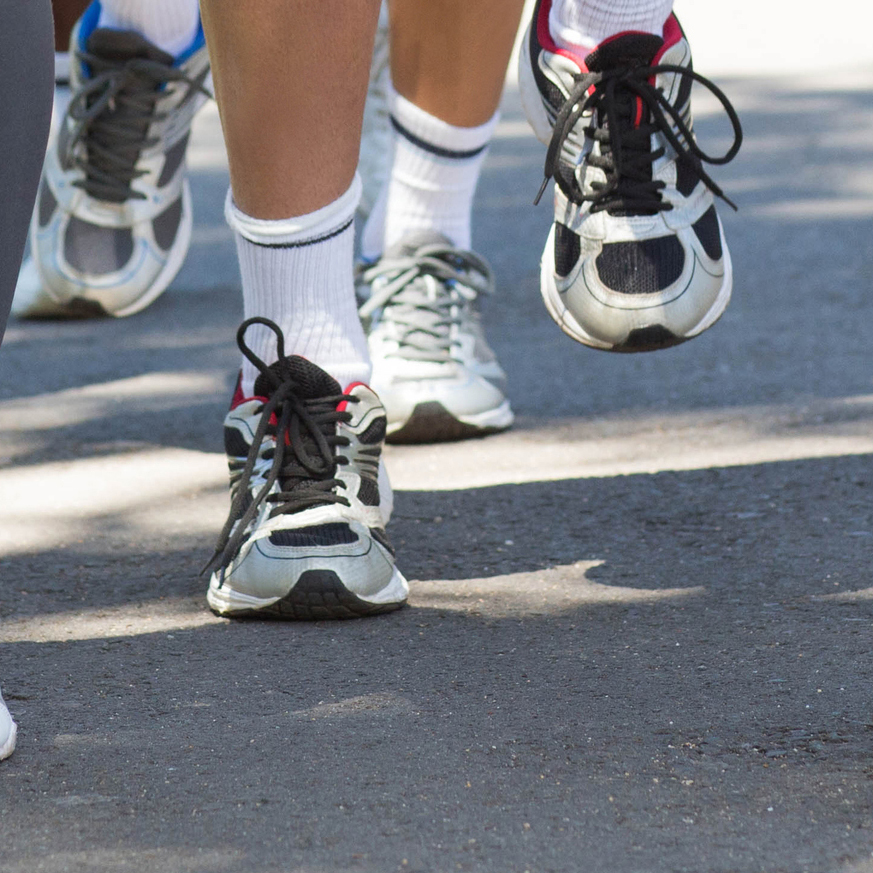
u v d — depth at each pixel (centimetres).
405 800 449
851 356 1091
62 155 1168
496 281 1391
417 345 927
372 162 1237
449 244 955
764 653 568
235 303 1342
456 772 468
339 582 617
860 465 822
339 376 661
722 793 449
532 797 449
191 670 573
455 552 722
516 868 405
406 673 564
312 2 571
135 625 631
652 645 584
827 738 487
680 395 1013
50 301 1226
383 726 509
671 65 653
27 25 458
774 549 699
